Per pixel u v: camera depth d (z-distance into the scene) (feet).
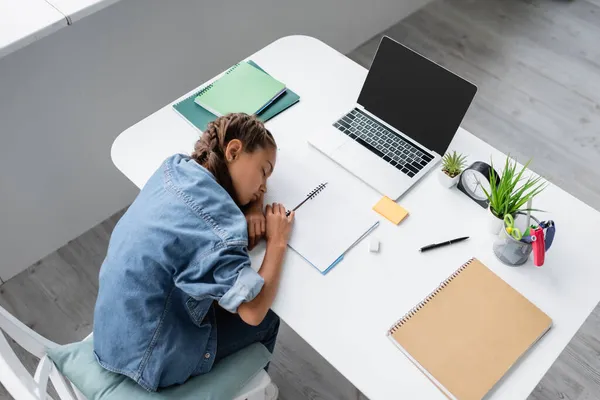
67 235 7.22
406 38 9.71
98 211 7.33
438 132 4.74
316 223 4.42
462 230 4.45
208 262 3.79
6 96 5.64
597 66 9.32
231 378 4.24
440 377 3.73
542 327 3.94
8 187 6.24
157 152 4.89
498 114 8.66
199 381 4.22
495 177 4.52
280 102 5.22
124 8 6.00
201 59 7.29
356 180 4.72
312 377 6.25
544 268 4.25
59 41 5.69
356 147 4.88
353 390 6.17
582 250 4.33
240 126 4.12
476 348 3.84
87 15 5.61
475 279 4.16
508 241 4.12
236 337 4.73
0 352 3.39
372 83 5.02
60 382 4.13
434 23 9.93
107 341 4.07
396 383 3.73
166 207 3.91
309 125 5.08
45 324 6.63
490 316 3.99
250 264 3.94
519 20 9.97
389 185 4.64
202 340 4.26
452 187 4.70
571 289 4.15
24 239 6.80
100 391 4.01
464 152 4.89
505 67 9.28
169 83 7.09
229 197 4.03
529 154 8.21
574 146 8.31
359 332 3.92
